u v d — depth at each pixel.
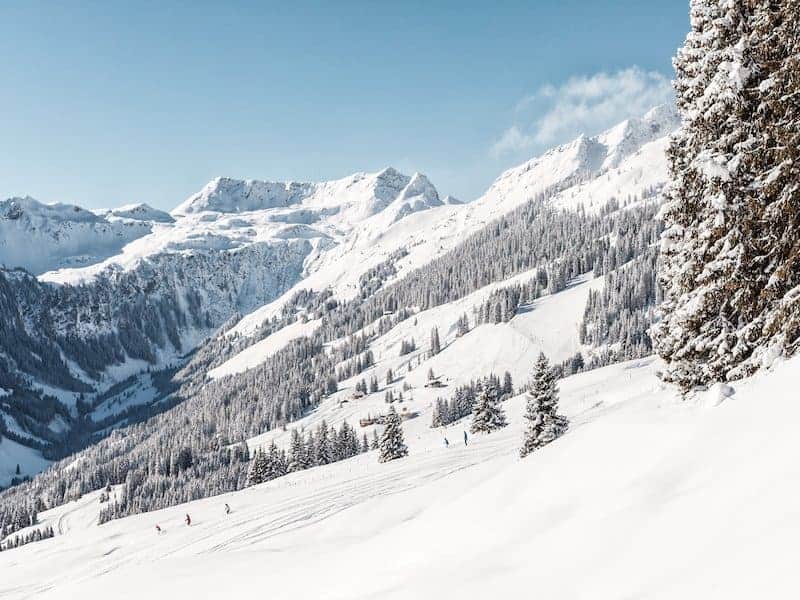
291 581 13.20
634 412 13.59
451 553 10.87
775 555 5.50
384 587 10.20
